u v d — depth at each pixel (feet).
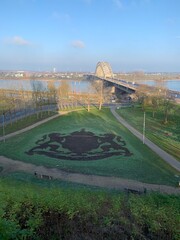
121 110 411.75
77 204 57.93
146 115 358.64
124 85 581.12
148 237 51.98
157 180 153.79
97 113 384.68
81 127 291.99
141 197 69.21
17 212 54.70
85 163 182.70
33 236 48.42
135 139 242.17
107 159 191.01
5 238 35.04
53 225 52.90
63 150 211.20
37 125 300.61
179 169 171.63
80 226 53.31
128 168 173.47
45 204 56.24
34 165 176.96
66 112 387.55
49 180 146.10
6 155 196.85
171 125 296.10
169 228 52.85
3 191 66.39
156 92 418.10
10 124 303.48
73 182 146.41
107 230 52.80
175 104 355.36
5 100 340.39
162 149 212.64
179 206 62.03
